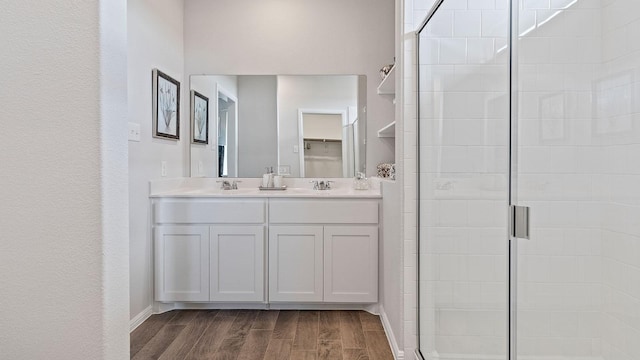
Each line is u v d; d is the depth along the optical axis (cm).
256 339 242
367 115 342
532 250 168
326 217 288
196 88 341
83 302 88
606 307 163
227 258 288
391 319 241
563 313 168
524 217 169
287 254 289
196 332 252
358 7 341
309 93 343
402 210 217
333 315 285
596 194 165
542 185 170
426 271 206
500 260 173
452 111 189
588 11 167
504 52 180
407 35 218
